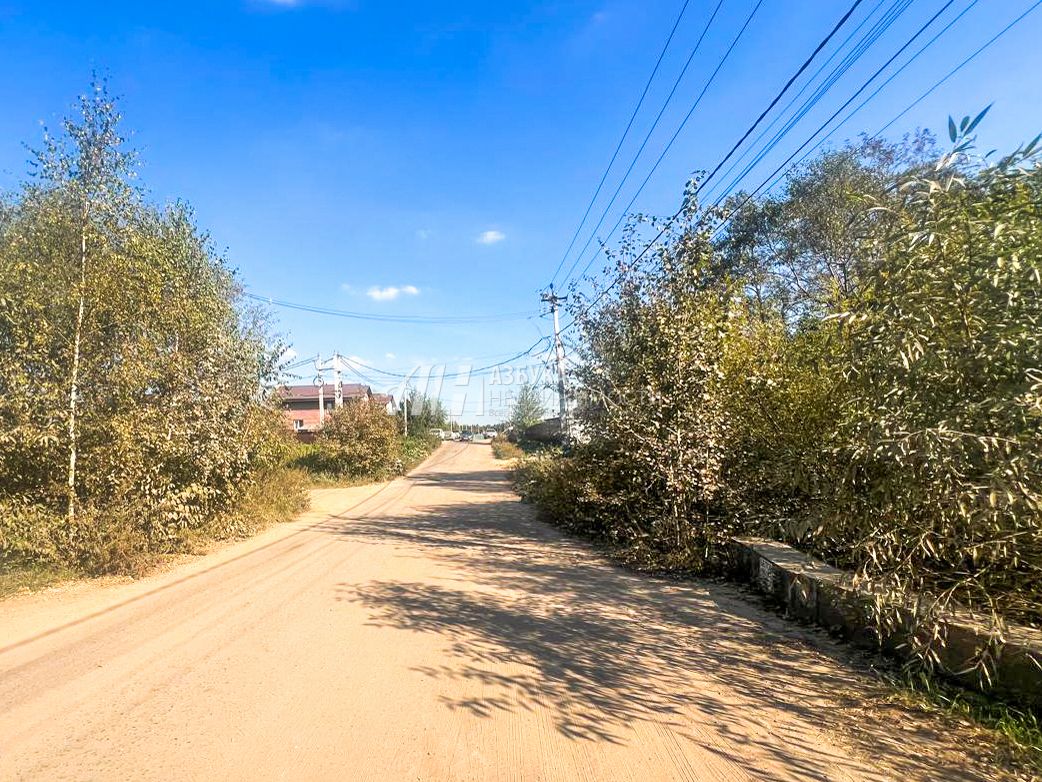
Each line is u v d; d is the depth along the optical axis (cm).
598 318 935
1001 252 335
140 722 364
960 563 387
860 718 362
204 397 962
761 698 394
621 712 375
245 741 340
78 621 576
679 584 714
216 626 557
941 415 358
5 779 304
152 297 838
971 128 366
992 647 361
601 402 888
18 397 721
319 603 635
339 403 3175
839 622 509
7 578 696
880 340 383
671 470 773
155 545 858
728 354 816
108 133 812
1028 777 297
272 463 1438
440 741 338
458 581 734
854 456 408
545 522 1247
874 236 418
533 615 588
